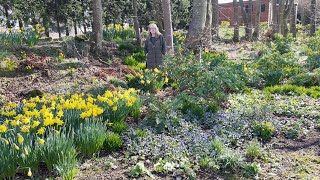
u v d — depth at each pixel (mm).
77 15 15227
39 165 4086
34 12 14070
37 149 3828
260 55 11977
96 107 4520
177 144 4672
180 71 7082
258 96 7434
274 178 3990
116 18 17688
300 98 7320
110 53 11477
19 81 8281
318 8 26250
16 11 13086
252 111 6070
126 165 4262
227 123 5547
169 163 4176
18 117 4219
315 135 5363
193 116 5895
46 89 7703
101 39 11641
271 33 20031
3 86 7855
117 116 5340
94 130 4418
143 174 4008
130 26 18891
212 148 4531
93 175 3975
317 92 7602
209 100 6570
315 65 9859
